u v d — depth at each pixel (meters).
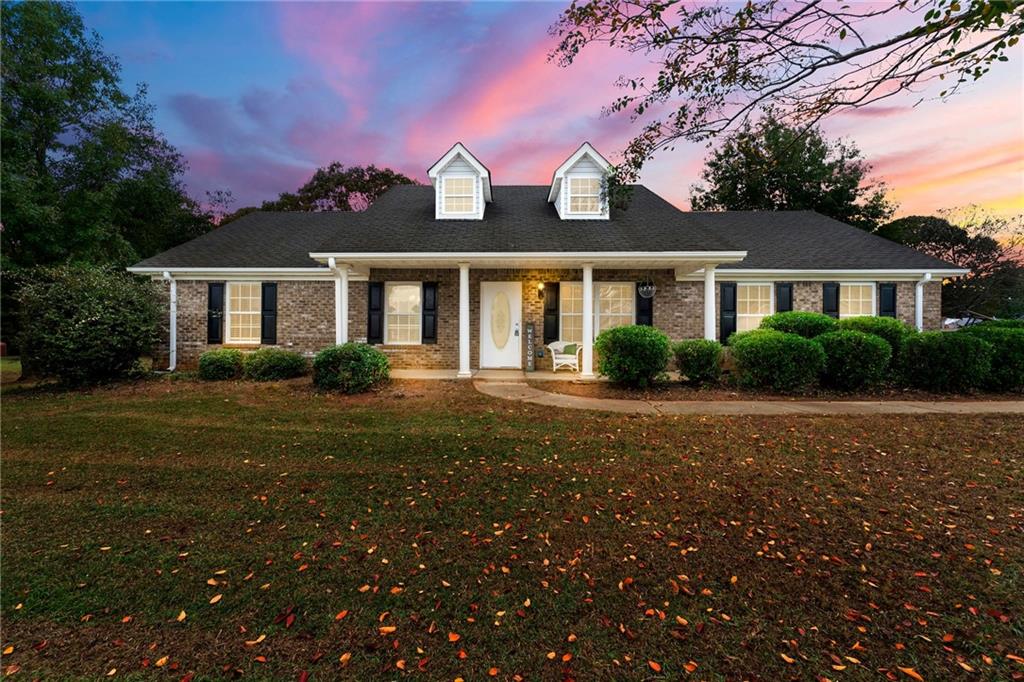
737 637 2.40
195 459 5.31
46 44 13.09
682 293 12.77
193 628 2.49
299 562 3.15
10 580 2.91
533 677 2.14
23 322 10.17
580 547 3.34
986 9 2.68
